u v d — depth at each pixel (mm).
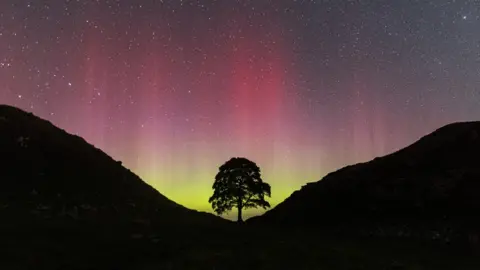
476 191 44344
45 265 20719
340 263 23859
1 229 26953
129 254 23828
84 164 57281
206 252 24438
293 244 28375
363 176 58219
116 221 34812
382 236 38281
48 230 28062
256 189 58312
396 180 52969
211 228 35562
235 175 58625
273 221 52938
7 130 58688
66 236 27062
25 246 23375
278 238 32094
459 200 43531
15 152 52906
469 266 27250
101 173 56438
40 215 33281
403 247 33156
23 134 59094
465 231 36344
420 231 38156
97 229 30297
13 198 39031
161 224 35625
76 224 31328
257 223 53344
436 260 28391
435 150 58531
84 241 26250
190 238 29172
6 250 22109
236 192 58031
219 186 59219
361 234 40000
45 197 41531
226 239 29672
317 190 59125
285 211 55406
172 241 27469
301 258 24172
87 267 20922
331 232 42062
